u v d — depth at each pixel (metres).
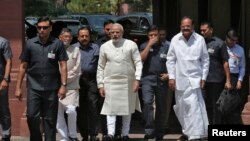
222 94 12.89
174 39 12.53
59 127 12.45
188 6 16.67
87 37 12.85
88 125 12.96
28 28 17.72
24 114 13.88
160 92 13.11
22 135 13.82
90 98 12.86
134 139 13.48
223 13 16.17
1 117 12.66
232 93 12.89
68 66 12.34
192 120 12.40
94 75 12.92
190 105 12.39
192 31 12.46
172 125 14.90
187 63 12.42
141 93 14.40
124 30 14.12
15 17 14.02
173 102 15.19
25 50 11.08
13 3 14.02
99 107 13.14
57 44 11.08
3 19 14.02
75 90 12.41
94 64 12.89
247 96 14.77
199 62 12.49
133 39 18.56
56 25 17.91
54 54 11.05
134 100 12.87
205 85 13.16
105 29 13.62
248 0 15.80
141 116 14.23
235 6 16.05
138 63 12.62
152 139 13.16
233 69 13.33
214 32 16.22
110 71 12.65
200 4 16.48
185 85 12.43
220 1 16.20
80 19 20.61
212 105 13.23
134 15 19.59
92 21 20.56
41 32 10.92
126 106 12.66
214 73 13.07
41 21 10.98
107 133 13.03
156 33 13.06
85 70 12.84
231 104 12.86
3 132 12.70
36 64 11.02
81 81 12.86
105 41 13.84
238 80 13.36
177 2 16.80
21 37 14.00
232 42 13.32
